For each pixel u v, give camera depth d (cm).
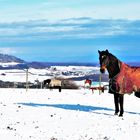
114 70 2208
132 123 1984
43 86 5697
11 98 3253
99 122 1988
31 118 2045
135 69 2227
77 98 3406
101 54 2200
